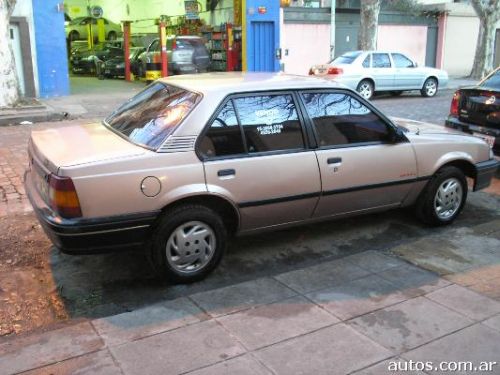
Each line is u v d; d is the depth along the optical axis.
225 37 22.03
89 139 4.58
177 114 4.41
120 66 24.62
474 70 24.12
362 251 5.20
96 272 4.78
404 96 18.73
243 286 4.33
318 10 22.11
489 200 6.81
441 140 5.53
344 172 4.94
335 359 3.34
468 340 3.54
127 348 3.47
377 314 3.88
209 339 3.57
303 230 5.70
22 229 5.75
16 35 16.92
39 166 4.34
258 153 4.55
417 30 25.45
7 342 3.59
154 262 4.31
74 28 29.22
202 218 4.35
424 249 5.11
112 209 4.01
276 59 21.44
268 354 3.39
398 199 5.43
